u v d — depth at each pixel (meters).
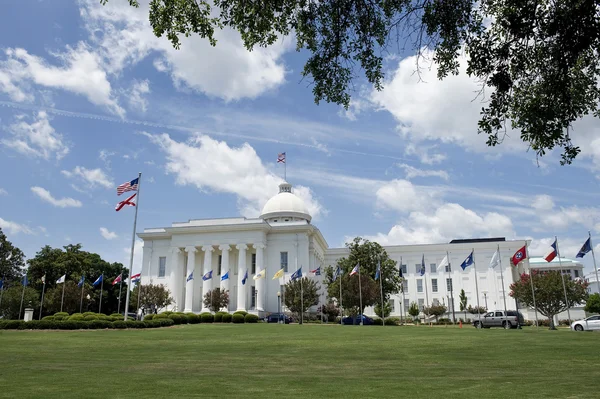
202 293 71.56
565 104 10.21
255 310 66.31
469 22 10.23
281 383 12.55
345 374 14.56
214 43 11.33
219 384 12.36
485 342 25.39
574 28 9.20
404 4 10.50
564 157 10.45
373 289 60.88
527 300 53.09
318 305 69.31
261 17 11.02
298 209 81.88
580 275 97.69
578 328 40.28
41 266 75.81
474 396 10.52
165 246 74.75
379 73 11.52
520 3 9.51
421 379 13.38
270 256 72.06
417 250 87.56
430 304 84.69
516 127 11.00
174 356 20.03
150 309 66.75
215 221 73.19
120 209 42.56
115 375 14.10
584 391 11.16
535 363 17.23
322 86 11.73
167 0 10.84
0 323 37.00
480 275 84.50
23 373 14.50
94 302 82.31
